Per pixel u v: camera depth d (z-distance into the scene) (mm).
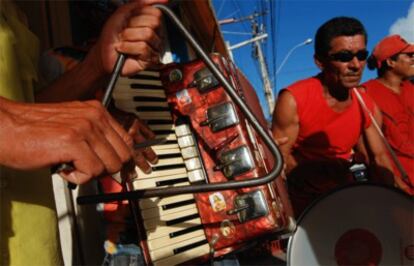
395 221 1756
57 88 1253
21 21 1209
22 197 953
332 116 2402
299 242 1734
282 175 1687
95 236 2371
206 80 1545
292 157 2488
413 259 1724
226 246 1468
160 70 1594
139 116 1484
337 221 1770
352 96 2469
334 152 2461
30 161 751
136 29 1134
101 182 1437
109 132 835
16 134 755
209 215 1480
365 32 2338
